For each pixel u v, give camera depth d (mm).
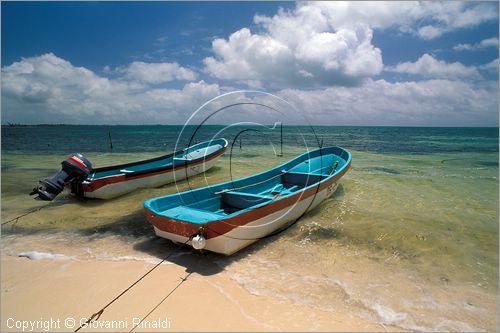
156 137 52500
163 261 5250
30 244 6047
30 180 12492
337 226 6898
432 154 24297
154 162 11883
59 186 7723
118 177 9133
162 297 4199
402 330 3623
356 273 4996
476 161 19547
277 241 6156
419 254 5715
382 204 8719
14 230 6824
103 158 21328
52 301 4113
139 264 5156
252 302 4113
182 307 3977
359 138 48281
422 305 4152
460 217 7738
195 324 3645
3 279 4680
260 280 4695
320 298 4246
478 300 4305
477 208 8562
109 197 9070
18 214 7895
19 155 22469
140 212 8055
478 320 3844
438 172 14758
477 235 6629
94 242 6145
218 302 4094
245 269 5031
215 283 4574
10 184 11641
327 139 44156
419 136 57594
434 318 3873
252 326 3619
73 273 4852
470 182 12156
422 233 6578
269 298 4215
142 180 9898
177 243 5582
